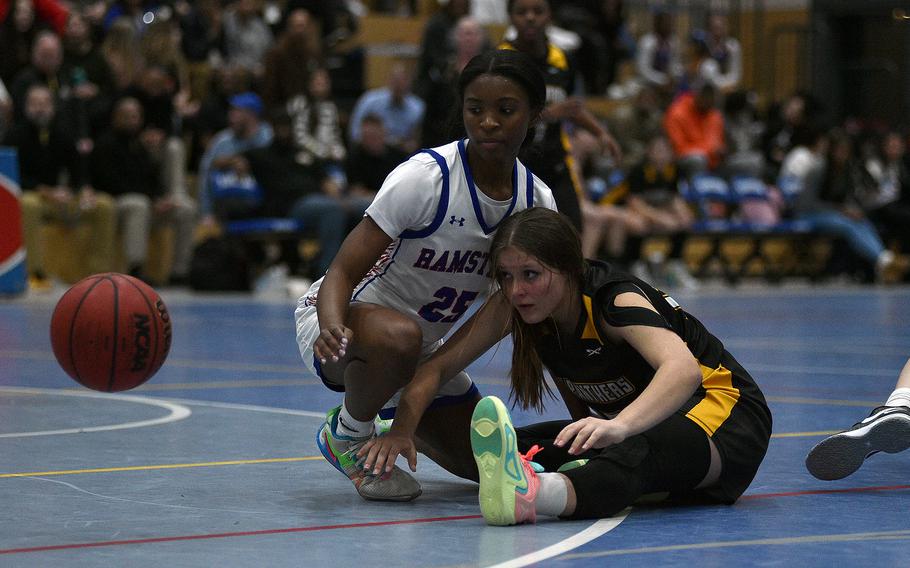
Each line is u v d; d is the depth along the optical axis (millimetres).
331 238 18125
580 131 18516
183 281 19484
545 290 4344
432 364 4566
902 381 4863
